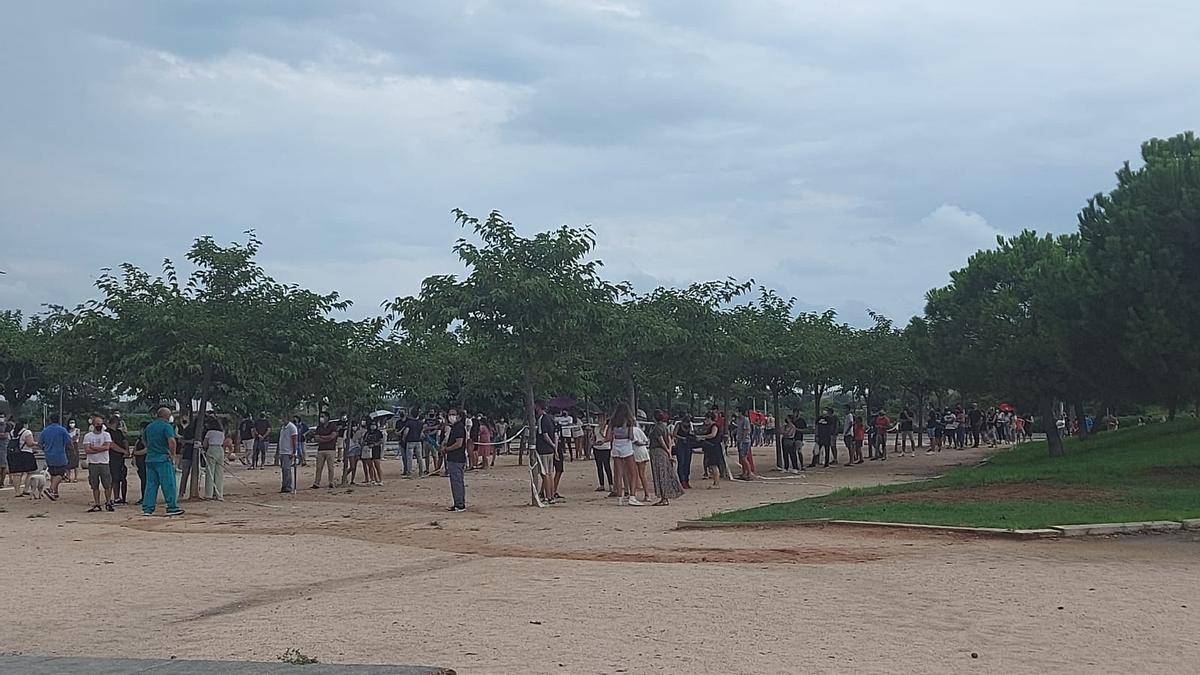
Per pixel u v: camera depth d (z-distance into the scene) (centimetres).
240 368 2345
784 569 1230
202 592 1127
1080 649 838
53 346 2448
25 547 1533
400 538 1597
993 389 3259
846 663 788
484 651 822
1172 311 2175
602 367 3016
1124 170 2503
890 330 4409
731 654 814
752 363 3731
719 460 2616
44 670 735
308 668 708
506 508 2084
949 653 822
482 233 2333
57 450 2450
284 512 2075
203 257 2466
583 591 1086
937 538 1484
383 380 4191
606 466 2503
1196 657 814
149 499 2062
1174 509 1708
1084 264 2441
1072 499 1828
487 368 4553
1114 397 2498
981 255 3431
